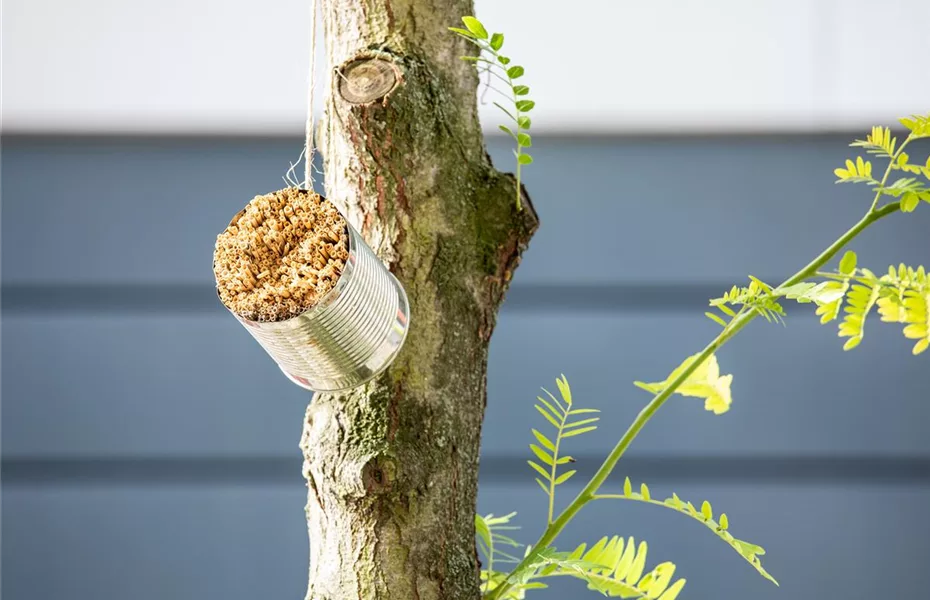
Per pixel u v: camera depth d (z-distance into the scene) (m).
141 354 4.28
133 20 4.02
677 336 4.27
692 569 4.30
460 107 2.60
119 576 4.32
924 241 4.17
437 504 2.56
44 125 4.12
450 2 2.60
